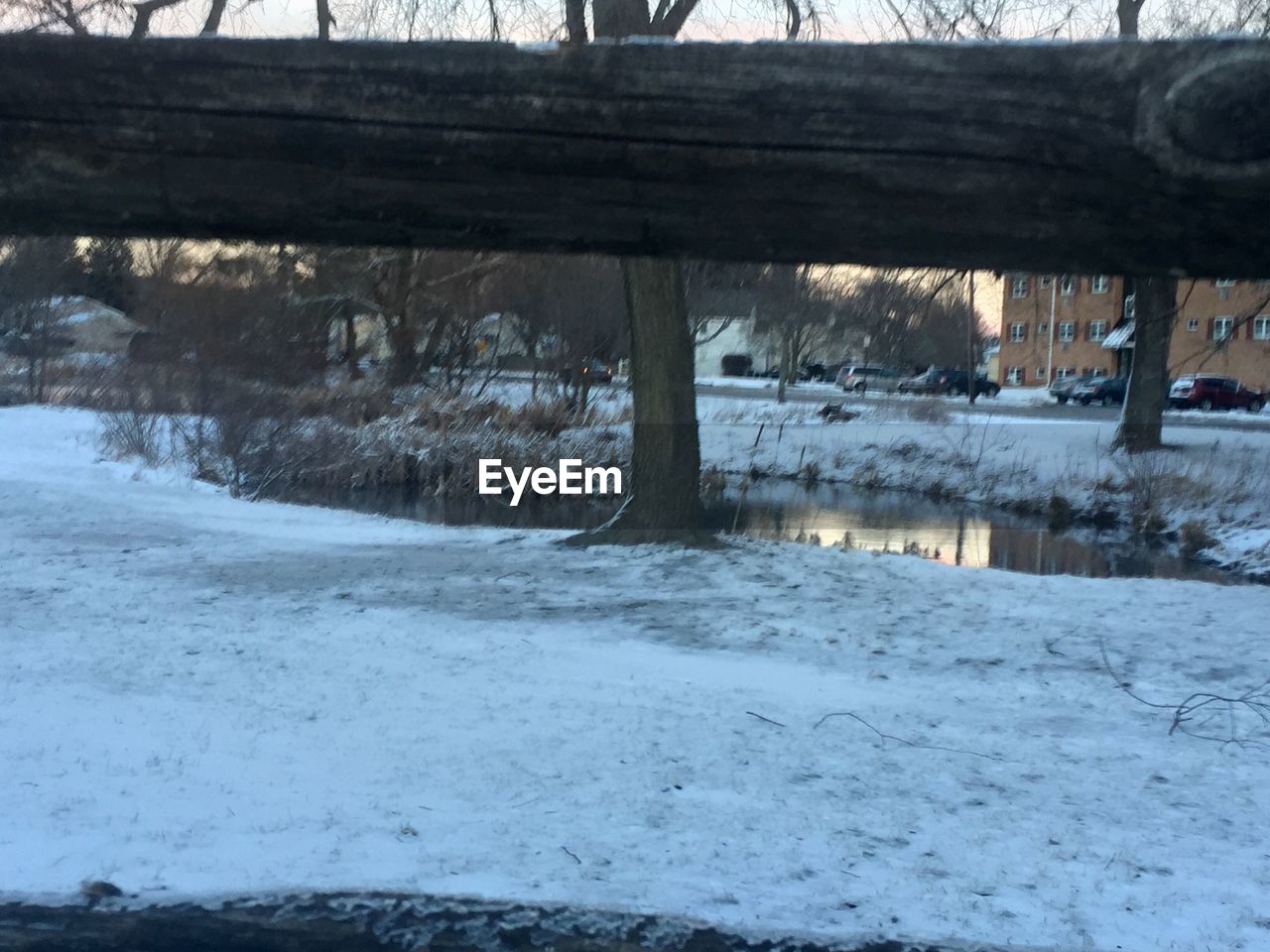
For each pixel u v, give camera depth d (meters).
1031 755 6.29
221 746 5.88
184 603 9.52
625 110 1.66
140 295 25.34
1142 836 5.06
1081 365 50.62
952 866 4.62
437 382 30.77
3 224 1.76
